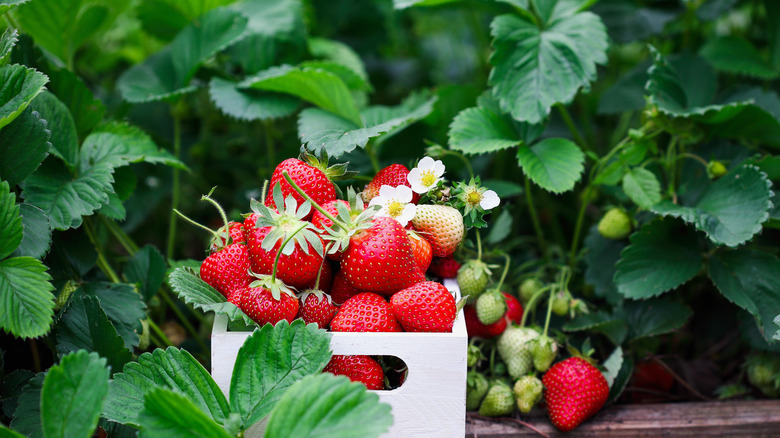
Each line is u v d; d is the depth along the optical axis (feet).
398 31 5.57
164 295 3.24
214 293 2.65
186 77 3.34
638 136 3.09
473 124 3.12
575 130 3.35
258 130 3.91
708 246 3.10
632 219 3.19
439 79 5.13
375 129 2.94
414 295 2.61
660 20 3.72
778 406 3.00
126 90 3.38
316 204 2.60
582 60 3.11
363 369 2.64
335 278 2.74
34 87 2.67
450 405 2.61
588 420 2.93
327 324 2.68
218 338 2.58
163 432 2.43
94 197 2.84
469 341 3.01
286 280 2.63
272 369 2.57
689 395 3.19
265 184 2.75
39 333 2.60
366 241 2.60
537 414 2.96
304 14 3.82
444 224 2.75
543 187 3.00
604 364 3.02
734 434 2.93
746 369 3.19
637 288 3.01
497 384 2.92
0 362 2.84
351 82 3.47
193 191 4.03
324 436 2.40
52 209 2.81
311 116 3.21
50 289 2.64
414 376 2.59
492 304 2.86
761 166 3.06
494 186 3.28
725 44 3.71
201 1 3.48
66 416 2.39
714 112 3.09
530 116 3.08
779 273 2.95
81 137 3.16
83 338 2.75
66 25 3.27
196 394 2.58
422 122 3.35
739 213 2.94
